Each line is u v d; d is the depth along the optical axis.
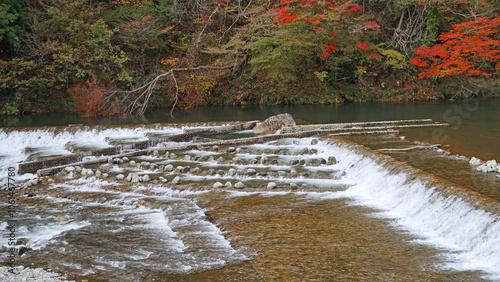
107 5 31.88
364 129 18.78
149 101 30.23
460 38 30.61
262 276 7.45
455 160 12.77
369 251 8.34
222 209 10.85
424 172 11.23
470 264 7.79
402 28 34.59
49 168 14.81
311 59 32.56
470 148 14.52
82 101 26.92
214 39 32.09
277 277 7.41
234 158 15.38
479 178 10.70
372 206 10.95
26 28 28.56
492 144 15.12
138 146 17.98
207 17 32.78
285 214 10.37
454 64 31.64
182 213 10.73
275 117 20.41
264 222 9.90
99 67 29.92
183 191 12.40
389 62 32.25
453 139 16.14
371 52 32.47
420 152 13.95
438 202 9.73
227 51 29.56
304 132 18.64
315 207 10.84
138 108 28.56
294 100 30.91
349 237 9.01
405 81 32.94
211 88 31.39
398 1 32.25
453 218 9.09
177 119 24.72
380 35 34.56
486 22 30.14
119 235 9.58
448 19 33.31
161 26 31.58
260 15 29.78
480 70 32.97
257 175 13.55
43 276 7.51
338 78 32.94
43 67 28.58
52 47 27.27
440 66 31.08
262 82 31.91
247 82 31.83
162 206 11.32
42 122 24.12
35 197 12.69
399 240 8.85
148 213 11.06
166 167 14.46
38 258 8.31
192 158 15.88
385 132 17.80
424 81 32.84
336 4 29.86
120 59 29.16
